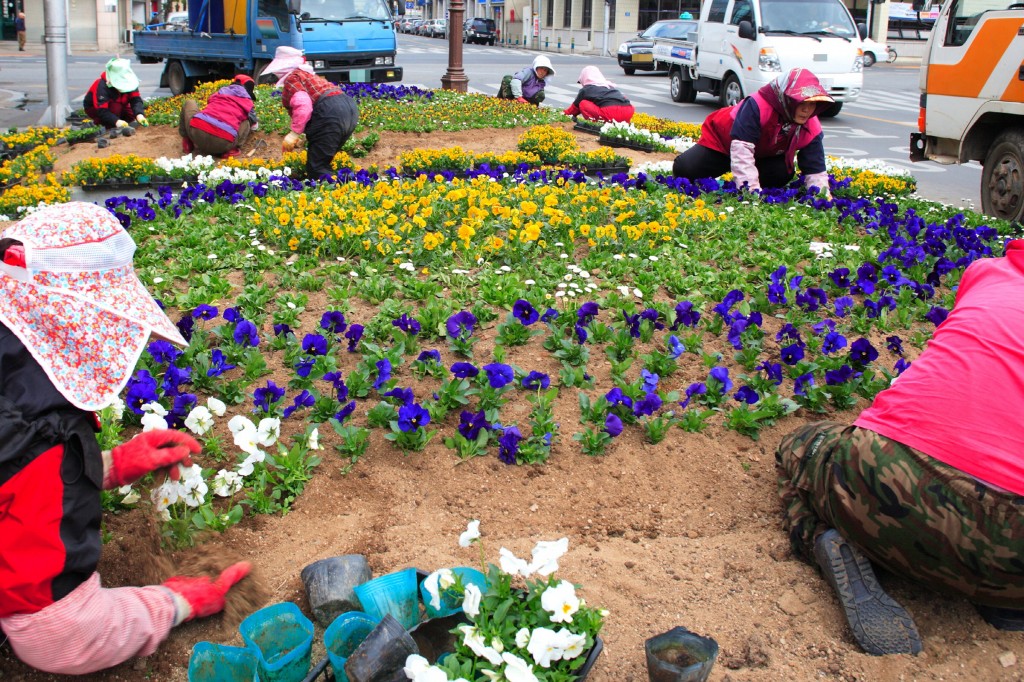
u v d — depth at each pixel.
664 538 3.44
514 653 2.47
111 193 10.29
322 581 2.89
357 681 2.32
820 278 6.31
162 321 2.59
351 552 3.25
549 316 4.86
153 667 2.70
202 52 21.33
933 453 2.77
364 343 4.63
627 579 3.16
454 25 20.20
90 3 44.66
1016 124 10.05
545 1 59.53
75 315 2.42
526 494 3.65
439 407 4.09
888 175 11.73
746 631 2.95
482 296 5.50
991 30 9.84
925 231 7.42
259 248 6.46
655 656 2.53
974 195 12.26
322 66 18.75
